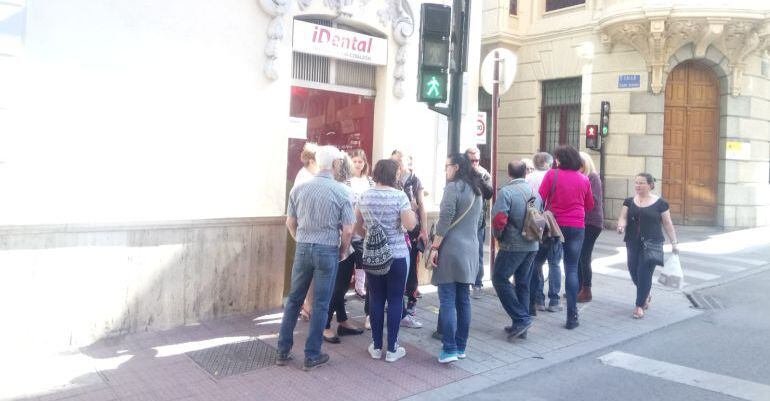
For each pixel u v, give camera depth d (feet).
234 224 21.21
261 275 22.07
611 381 15.98
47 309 17.54
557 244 22.85
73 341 18.02
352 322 21.12
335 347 18.48
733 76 47.52
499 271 19.03
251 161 22.06
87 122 18.54
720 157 48.49
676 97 48.39
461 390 15.25
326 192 16.28
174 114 20.24
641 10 44.32
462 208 16.92
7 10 16.97
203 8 20.66
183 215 20.58
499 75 23.80
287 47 22.70
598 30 48.62
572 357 17.88
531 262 19.53
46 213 17.90
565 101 53.21
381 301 17.35
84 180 18.56
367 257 16.48
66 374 15.84
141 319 19.38
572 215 20.85
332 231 16.38
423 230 20.40
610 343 19.27
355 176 21.56
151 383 15.33
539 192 21.49
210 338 18.97
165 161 20.12
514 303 19.24
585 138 49.67
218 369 16.37
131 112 19.36
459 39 21.01
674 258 22.56
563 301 24.91
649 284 22.35
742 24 44.78
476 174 17.51
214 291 20.94
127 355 17.35
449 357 16.87
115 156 19.11
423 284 26.91
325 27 23.81
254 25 21.88
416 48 26.81
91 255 18.25
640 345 19.22
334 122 25.40
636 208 22.58
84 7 18.34
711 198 48.91
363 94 26.23
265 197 22.47
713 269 32.42
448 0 27.55
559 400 14.67
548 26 53.11
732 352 18.49
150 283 19.49
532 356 17.94
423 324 20.97
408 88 26.71
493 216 18.74
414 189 20.80
